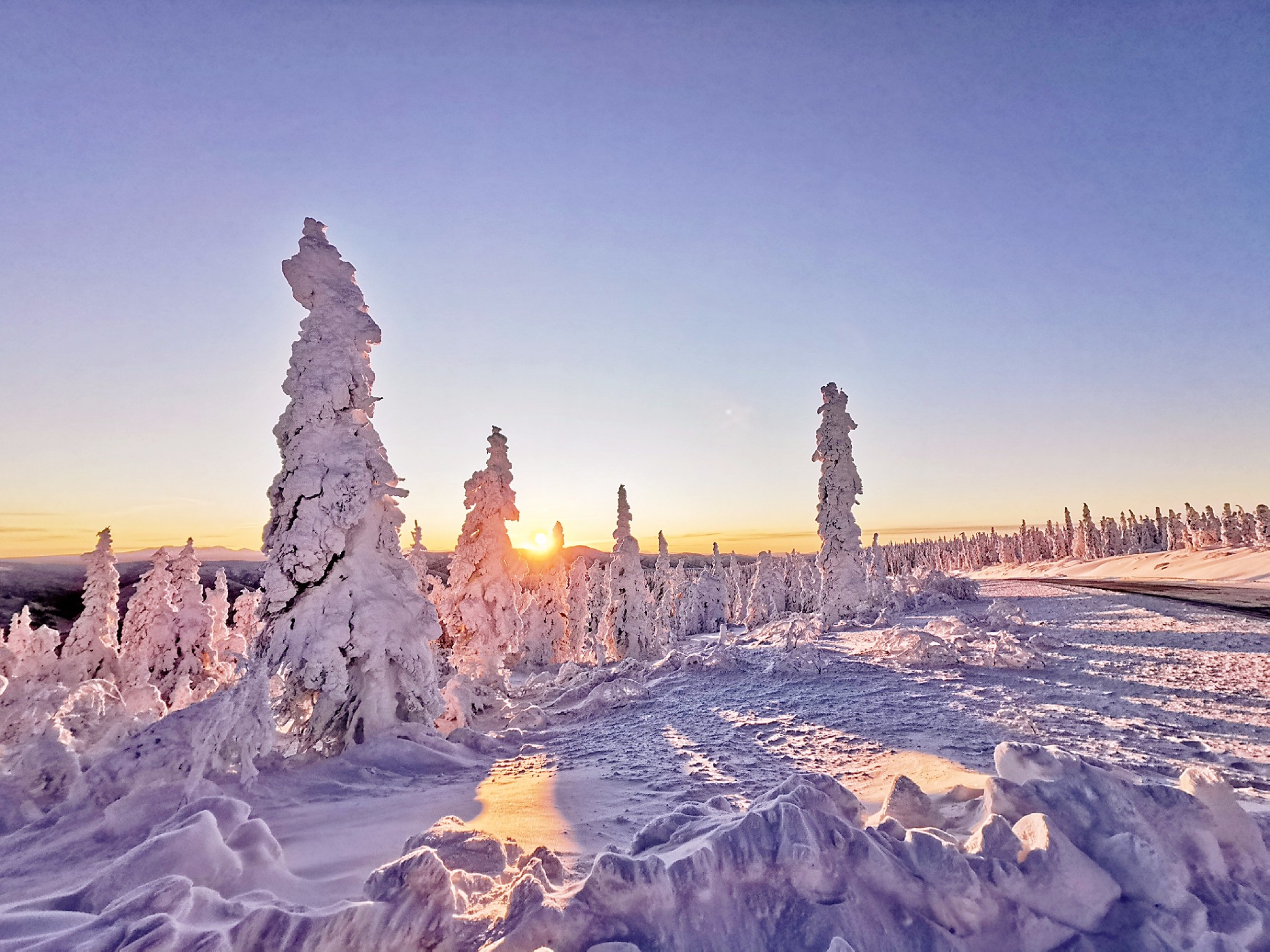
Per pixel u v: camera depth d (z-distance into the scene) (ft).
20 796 23.93
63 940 10.30
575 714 51.88
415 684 40.68
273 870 15.55
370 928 10.38
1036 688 39.55
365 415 43.78
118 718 40.57
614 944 9.64
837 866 11.19
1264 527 225.15
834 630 83.30
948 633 60.95
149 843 14.16
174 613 83.71
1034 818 12.12
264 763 32.96
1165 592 108.99
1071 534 343.67
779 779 26.63
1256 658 41.86
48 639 76.28
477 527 66.90
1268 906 10.99
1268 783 20.29
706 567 186.29
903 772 25.57
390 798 28.96
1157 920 10.46
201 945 9.61
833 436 93.04
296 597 39.32
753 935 10.11
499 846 15.98
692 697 50.85
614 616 99.60
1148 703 33.01
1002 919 10.58
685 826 13.93
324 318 42.80
